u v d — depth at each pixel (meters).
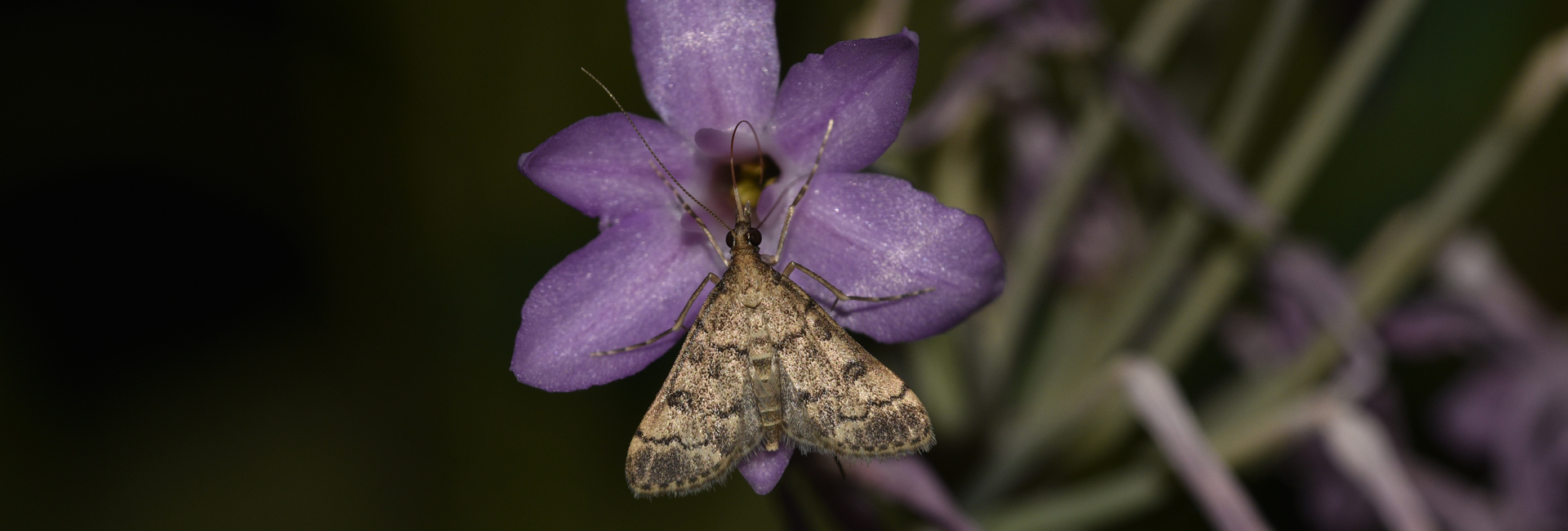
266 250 0.24
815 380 0.14
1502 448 0.19
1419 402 0.22
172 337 0.25
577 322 0.14
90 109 0.23
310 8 0.21
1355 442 0.16
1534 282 0.22
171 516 0.24
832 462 0.15
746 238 0.15
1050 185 0.17
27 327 0.25
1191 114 0.17
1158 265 0.17
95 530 0.24
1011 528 0.17
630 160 0.14
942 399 0.17
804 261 0.14
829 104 0.14
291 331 0.23
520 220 0.21
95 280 0.24
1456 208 0.17
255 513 0.23
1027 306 0.17
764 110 0.14
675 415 0.15
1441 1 0.21
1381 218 0.22
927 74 0.21
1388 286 0.17
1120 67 0.16
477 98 0.21
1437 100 0.21
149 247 0.24
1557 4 0.21
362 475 0.23
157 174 0.24
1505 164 0.17
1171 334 0.17
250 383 0.24
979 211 0.17
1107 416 0.17
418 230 0.22
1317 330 0.18
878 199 0.14
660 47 0.14
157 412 0.24
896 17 0.16
